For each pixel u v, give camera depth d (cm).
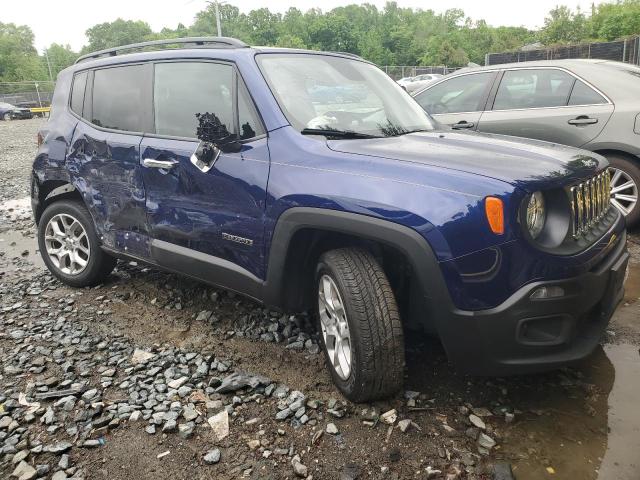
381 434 255
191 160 330
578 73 535
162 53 372
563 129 531
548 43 6088
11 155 1362
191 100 348
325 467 235
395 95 379
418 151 272
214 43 366
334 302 281
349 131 308
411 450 244
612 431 255
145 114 373
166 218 354
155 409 278
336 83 349
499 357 241
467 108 592
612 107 511
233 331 362
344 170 268
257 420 267
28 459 244
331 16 8675
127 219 384
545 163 260
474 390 288
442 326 245
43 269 505
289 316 381
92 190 405
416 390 289
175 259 353
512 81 568
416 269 242
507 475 227
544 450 244
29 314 400
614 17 5216
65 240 447
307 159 283
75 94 432
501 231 231
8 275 492
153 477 233
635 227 553
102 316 393
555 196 249
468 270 235
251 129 313
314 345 340
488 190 234
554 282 235
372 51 8650
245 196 304
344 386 278
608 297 271
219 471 235
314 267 308
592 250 253
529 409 273
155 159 354
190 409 277
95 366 323
